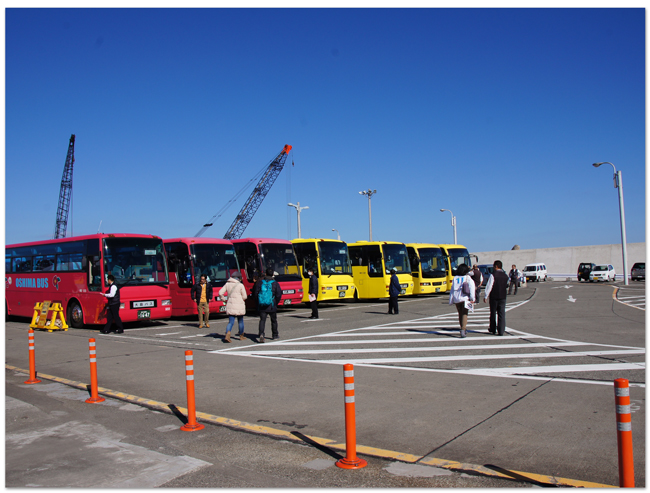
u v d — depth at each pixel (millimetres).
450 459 5070
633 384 7871
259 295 13703
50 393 8383
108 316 16219
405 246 29141
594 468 4734
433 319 18516
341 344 12906
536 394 7395
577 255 59406
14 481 4719
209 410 7133
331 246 24969
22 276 21109
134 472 4914
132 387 8680
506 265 64750
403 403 7164
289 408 7102
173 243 20219
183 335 15641
